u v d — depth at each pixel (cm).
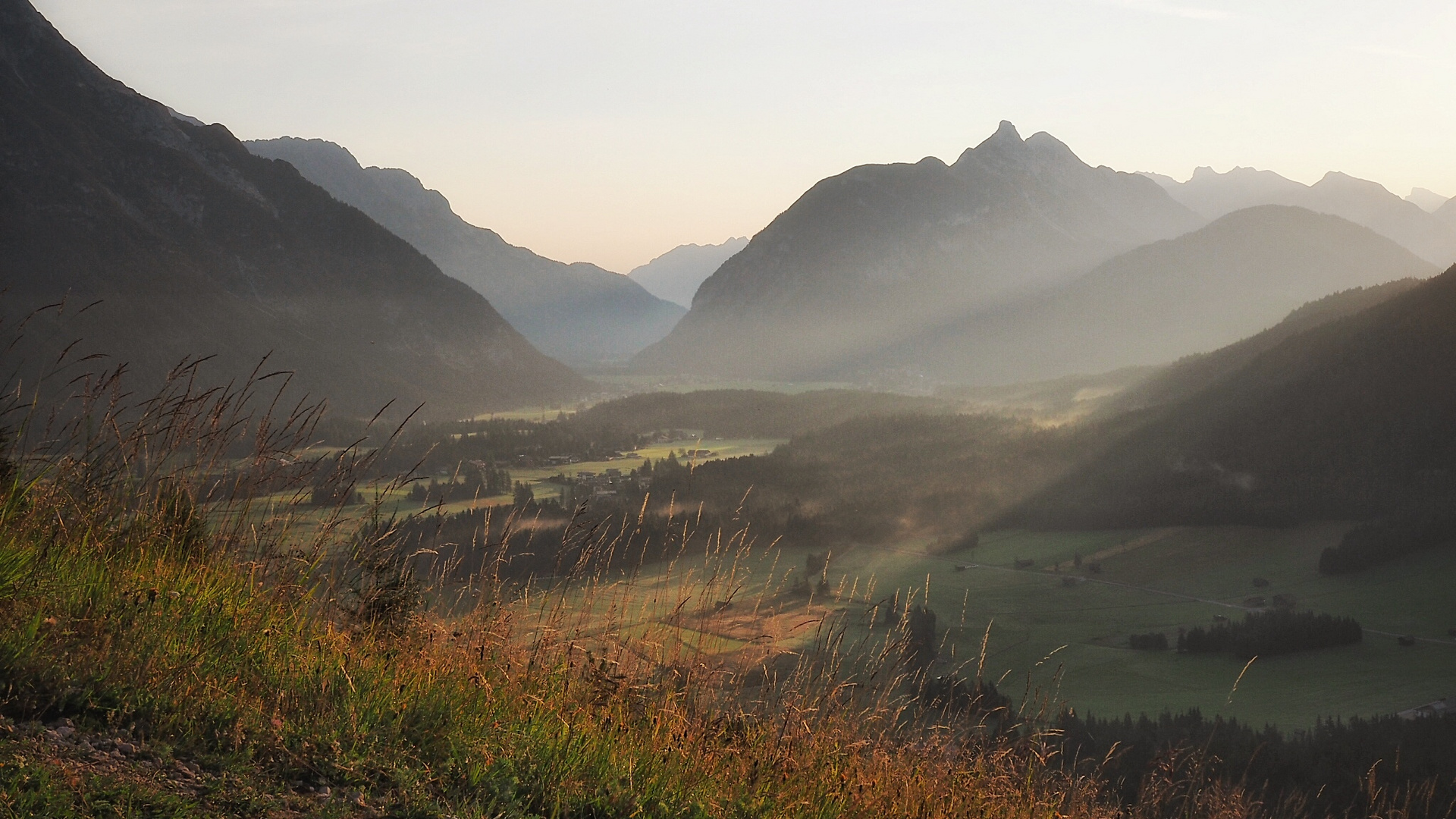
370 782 347
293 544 466
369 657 436
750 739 474
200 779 318
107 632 378
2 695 325
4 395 463
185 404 471
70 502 463
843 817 455
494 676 456
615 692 466
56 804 273
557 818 362
